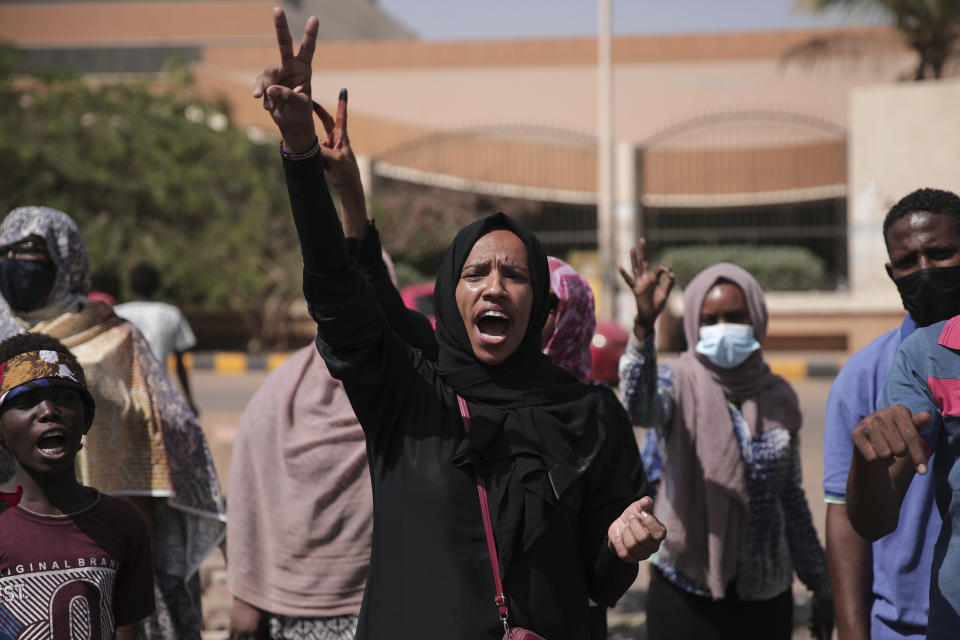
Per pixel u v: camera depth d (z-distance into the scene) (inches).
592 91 928.9
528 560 85.6
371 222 124.0
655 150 823.7
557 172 845.2
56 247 132.0
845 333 661.3
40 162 649.6
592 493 90.1
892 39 798.5
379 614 86.4
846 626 107.8
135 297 258.2
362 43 960.3
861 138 634.8
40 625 98.1
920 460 76.7
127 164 671.1
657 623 139.6
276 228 708.7
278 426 129.0
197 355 667.4
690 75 916.0
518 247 90.3
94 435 130.5
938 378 90.6
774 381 142.6
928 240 105.7
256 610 129.5
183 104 776.3
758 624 136.2
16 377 100.0
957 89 612.7
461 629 83.8
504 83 940.0
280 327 735.7
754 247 735.7
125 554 105.6
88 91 692.7
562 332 122.3
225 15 1314.0
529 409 88.2
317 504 125.6
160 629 135.3
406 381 90.0
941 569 88.3
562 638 85.9
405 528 86.7
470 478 86.5
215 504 138.8
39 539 100.1
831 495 112.1
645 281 133.4
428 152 848.3
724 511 134.1
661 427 139.9
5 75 695.7
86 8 1314.0
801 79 897.5
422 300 438.3
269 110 84.5
